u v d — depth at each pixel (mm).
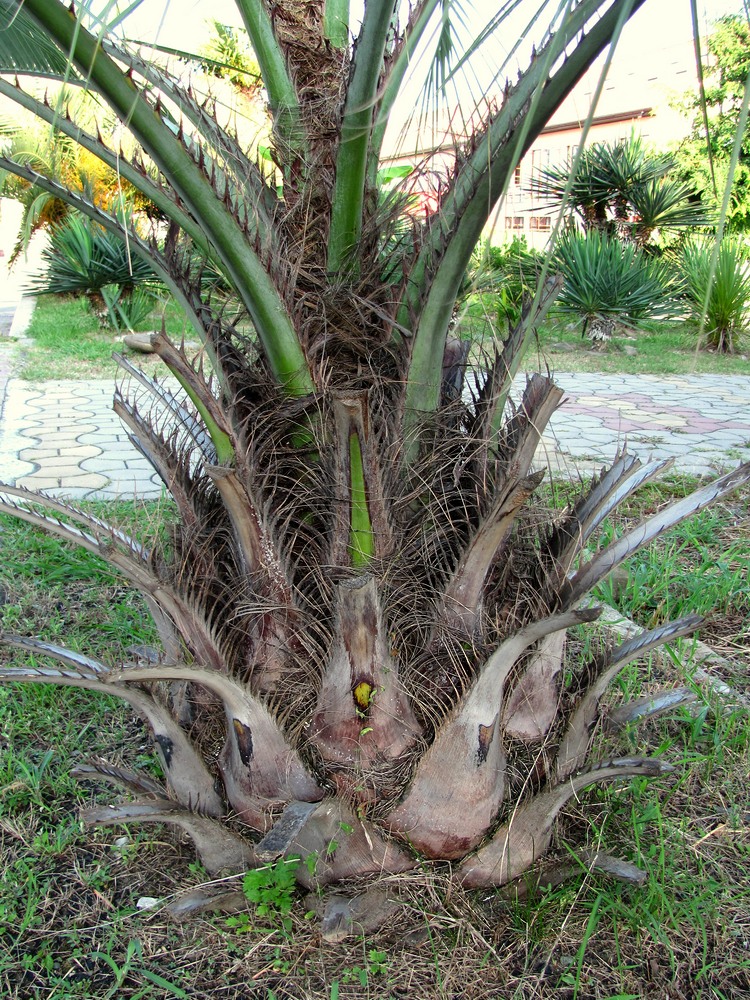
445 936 1764
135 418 1939
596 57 1454
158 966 1772
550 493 2225
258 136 2010
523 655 1817
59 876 2039
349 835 1694
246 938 1811
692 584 3434
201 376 1630
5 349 9750
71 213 11875
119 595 3480
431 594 1788
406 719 1722
